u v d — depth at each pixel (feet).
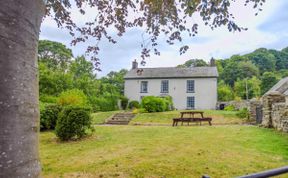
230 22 12.34
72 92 50.21
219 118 52.34
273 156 17.40
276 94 33.60
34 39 4.15
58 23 12.45
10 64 3.59
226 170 14.26
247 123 44.73
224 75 130.62
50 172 14.47
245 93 106.01
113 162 16.26
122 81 105.81
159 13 12.57
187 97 85.46
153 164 15.48
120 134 30.42
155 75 88.99
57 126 26.99
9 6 3.65
